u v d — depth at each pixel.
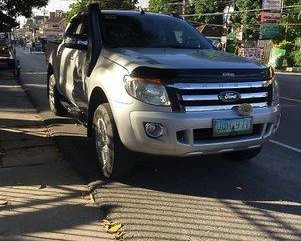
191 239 4.45
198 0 71.38
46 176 6.09
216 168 6.57
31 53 62.84
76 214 4.96
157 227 4.68
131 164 5.72
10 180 5.92
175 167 6.53
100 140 6.00
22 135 8.23
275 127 5.98
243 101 5.50
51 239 4.41
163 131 5.17
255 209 5.18
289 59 47.62
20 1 29.22
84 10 7.67
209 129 5.33
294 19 51.41
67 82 7.90
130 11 7.40
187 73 5.22
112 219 4.85
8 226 4.67
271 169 6.63
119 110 5.39
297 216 5.02
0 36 24.17
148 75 5.21
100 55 6.33
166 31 7.05
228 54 6.37
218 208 5.19
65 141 7.74
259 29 58.31
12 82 17.55
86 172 6.24
